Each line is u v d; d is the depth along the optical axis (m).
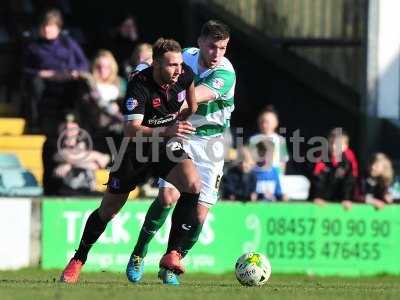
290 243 38.72
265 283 28.30
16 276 31.53
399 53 49.91
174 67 24.36
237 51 53.09
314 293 23.64
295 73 51.62
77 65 46.25
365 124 49.28
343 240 39.31
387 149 49.34
